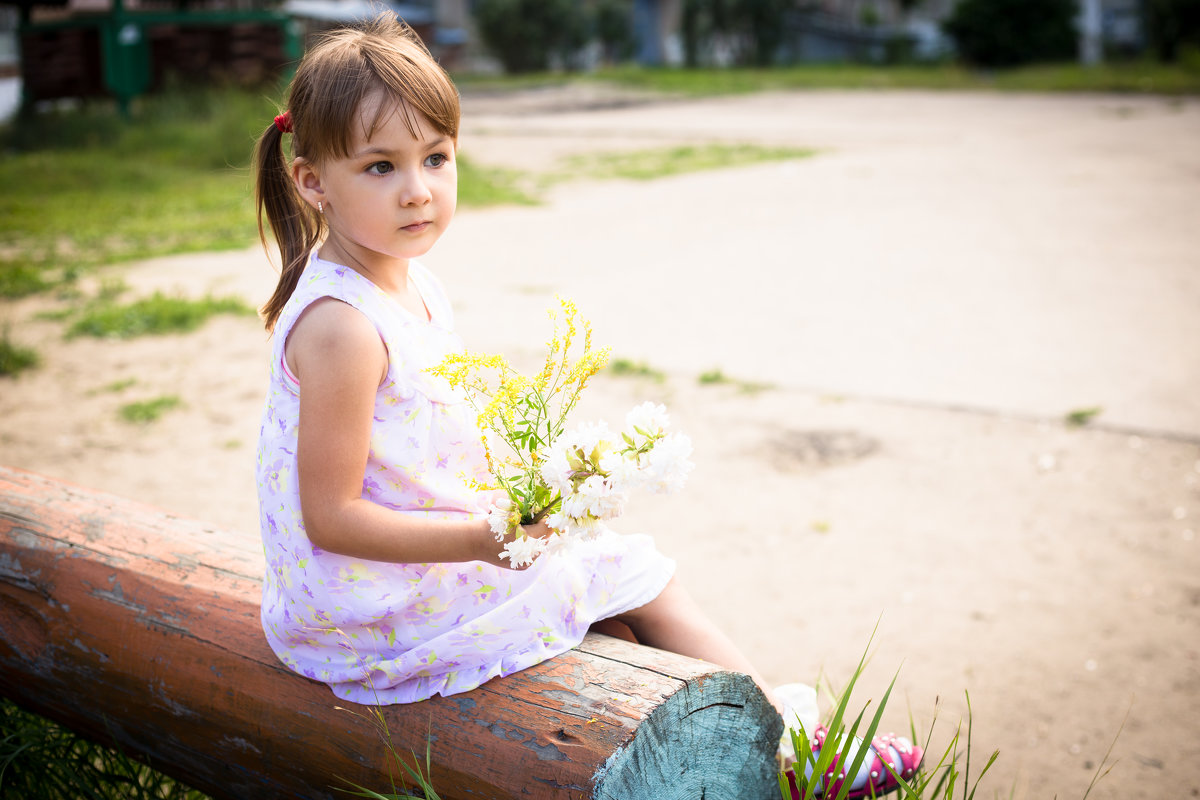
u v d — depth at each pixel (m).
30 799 2.23
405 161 1.61
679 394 5.54
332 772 1.77
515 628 1.71
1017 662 3.17
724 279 8.12
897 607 3.50
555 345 1.67
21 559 2.17
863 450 4.81
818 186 12.73
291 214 1.83
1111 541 3.90
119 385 5.88
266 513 1.74
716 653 1.90
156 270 8.80
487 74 34.69
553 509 1.57
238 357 6.43
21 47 16.98
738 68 34.78
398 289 1.76
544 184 13.41
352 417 1.60
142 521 2.26
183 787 2.30
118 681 2.00
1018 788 2.62
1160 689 3.03
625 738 1.54
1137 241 9.04
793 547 3.95
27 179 13.14
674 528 4.12
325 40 1.67
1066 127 18.28
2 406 5.61
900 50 35.62
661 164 15.00
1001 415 5.16
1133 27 33.62
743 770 1.74
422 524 1.61
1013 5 30.73
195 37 16.56
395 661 1.71
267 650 1.88
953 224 10.11
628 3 36.88
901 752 1.96
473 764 1.61
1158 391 5.39
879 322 6.82
